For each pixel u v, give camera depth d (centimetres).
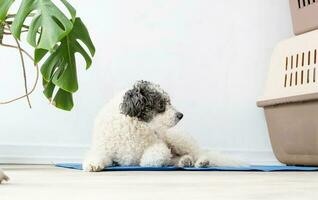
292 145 302
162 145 234
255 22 346
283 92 301
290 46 308
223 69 335
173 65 323
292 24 335
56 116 295
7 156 283
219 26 335
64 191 125
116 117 228
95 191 127
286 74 305
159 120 235
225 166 244
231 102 336
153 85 240
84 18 304
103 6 308
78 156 296
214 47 333
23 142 289
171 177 182
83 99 301
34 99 292
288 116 301
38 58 189
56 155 292
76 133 299
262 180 178
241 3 342
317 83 279
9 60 288
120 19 312
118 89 309
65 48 197
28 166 256
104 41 308
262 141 342
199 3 331
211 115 330
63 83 195
